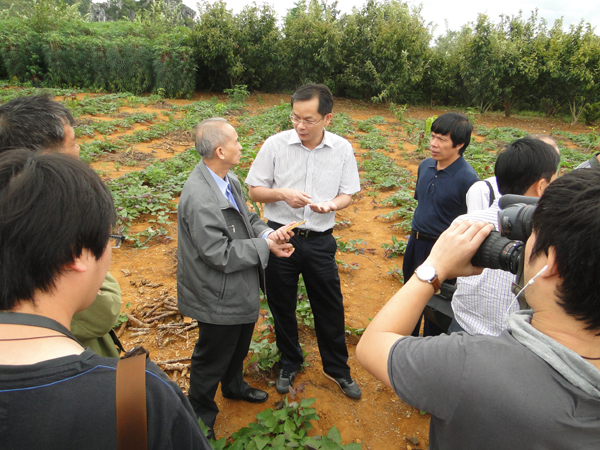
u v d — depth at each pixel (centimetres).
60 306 88
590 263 75
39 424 74
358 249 537
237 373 272
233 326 238
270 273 283
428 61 1858
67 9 2120
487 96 1773
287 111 1350
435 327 304
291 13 2152
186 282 235
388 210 695
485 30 1695
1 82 1738
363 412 290
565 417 78
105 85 1817
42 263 80
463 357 88
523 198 130
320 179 286
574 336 84
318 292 291
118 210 563
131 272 449
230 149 228
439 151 301
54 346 82
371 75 1839
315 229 279
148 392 82
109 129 1113
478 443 85
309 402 258
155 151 973
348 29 1856
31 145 161
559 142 1262
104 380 80
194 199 221
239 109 1591
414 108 1928
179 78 1761
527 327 88
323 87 267
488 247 110
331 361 302
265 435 253
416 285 109
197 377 248
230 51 1756
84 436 75
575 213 77
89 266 90
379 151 1102
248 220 260
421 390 91
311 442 236
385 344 101
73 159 91
